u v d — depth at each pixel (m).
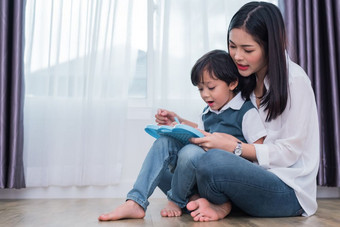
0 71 2.33
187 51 2.49
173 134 1.43
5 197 2.40
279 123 1.48
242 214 1.54
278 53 1.43
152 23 2.58
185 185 1.43
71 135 2.46
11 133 2.32
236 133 1.54
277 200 1.40
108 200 2.29
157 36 2.51
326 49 2.47
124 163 2.50
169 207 1.52
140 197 1.41
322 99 2.46
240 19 1.44
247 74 1.49
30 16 2.47
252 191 1.36
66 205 2.03
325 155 2.43
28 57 2.46
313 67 2.46
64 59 2.49
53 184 2.43
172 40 2.51
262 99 1.50
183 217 1.46
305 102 1.44
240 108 1.54
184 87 2.48
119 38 2.52
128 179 2.49
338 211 1.67
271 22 1.43
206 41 2.50
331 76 2.42
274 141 1.48
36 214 1.66
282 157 1.42
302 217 1.45
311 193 1.48
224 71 1.54
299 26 2.47
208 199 1.41
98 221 1.39
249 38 1.43
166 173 1.66
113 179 2.45
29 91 2.46
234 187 1.35
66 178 2.43
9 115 2.35
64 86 2.48
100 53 2.49
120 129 2.48
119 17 2.52
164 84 2.47
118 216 1.38
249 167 1.35
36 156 2.42
